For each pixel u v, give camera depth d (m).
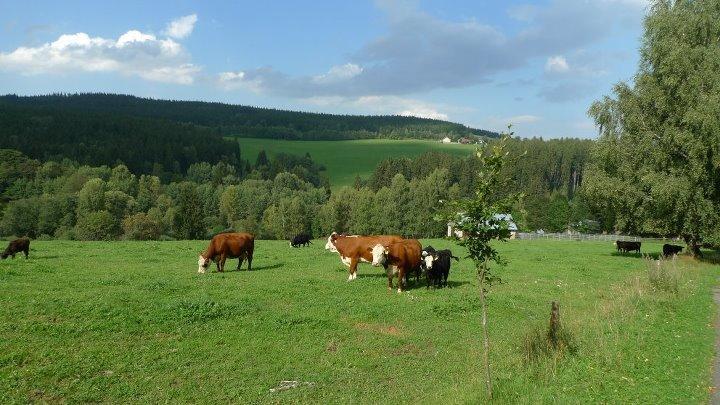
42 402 9.47
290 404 10.20
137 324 13.84
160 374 11.16
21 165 103.06
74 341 12.43
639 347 12.83
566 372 10.89
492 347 13.88
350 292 19.70
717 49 34.25
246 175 147.38
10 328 12.80
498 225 9.66
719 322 16.61
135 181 107.44
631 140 37.28
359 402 10.46
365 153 191.12
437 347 14.00
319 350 13.20
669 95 35.44
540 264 32.50
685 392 10.13
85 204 82.56
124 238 80.06
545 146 140.62
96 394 9.98
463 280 24.33
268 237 101.50
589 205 41.66
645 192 37.00
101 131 139.62
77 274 21.44
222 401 10.19
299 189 134.38
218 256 24.09
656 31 36.19
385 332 15.00
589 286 23.84
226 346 13.07
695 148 32.47
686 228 35.09
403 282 22.36
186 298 16.66
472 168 132.62
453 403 9.65
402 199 102.19
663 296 19.67
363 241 22.28
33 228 81.19
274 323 14.79
